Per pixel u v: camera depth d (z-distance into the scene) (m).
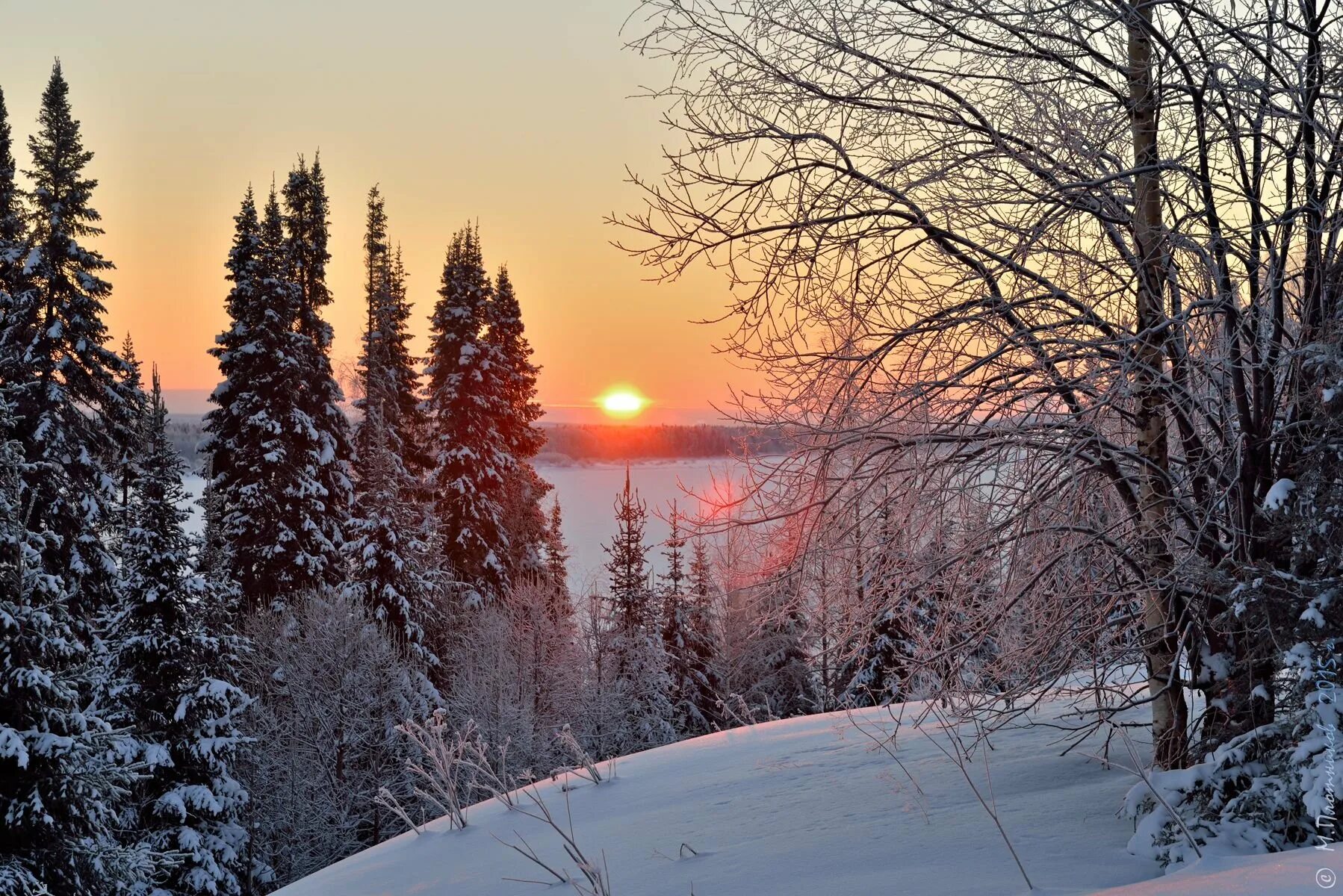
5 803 11.84
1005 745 7.69
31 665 12.20
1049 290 5.92
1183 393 5.53
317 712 25.27
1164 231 5.52
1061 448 5.70
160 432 18.89
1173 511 5.74
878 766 7.68
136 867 12.94
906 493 5.94
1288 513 5.00
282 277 33.28
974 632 5.98
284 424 31.02
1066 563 6.13
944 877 4.60
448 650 33.16
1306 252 5.64
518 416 43.44
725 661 29.22
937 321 5.95
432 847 7.95
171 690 18.73
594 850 6.57
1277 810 4.32
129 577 18.44
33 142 24.94
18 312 23.28
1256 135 5.55
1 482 12.89
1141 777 4.72
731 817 6.77
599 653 34.38
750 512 6.36
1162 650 5.88
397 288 47.59
